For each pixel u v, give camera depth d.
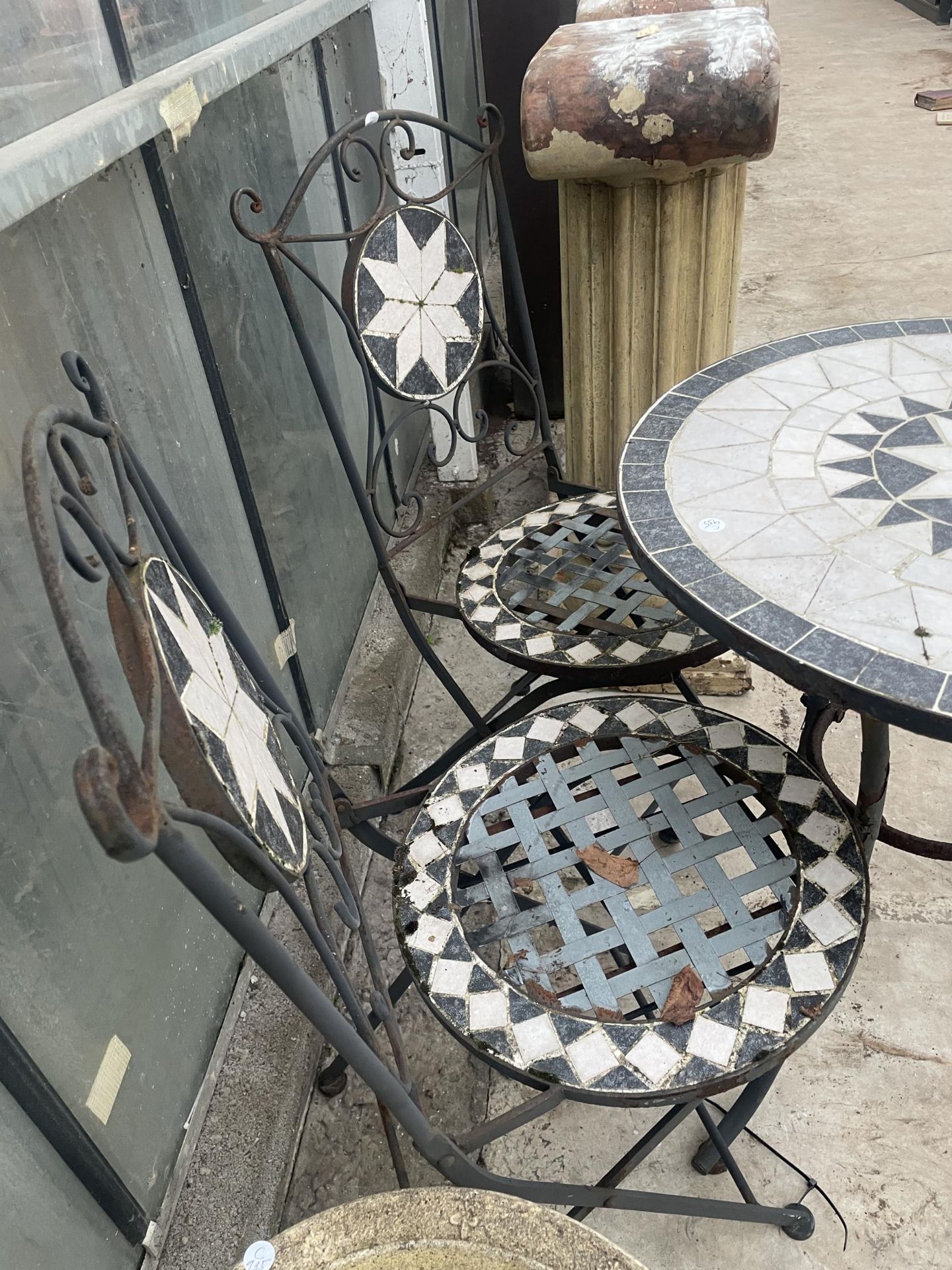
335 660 2.29
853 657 0.98
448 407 2.87
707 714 1.47
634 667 1.57
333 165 2.22
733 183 2.09
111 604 0.69
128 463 0.92
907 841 1.61
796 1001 1.08
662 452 1.40
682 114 1.82
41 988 1.11
